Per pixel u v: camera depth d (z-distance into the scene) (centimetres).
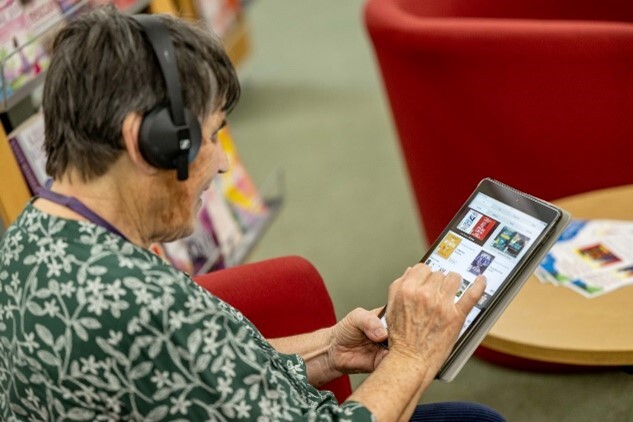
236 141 422
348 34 510
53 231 117
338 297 310
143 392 112
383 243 336
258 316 181
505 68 236
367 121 423
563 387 253
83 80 113
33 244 117
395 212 354
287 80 471
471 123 247
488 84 240
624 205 212
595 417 240
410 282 137
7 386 121
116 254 114
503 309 147
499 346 178
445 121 250
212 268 284
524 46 232
